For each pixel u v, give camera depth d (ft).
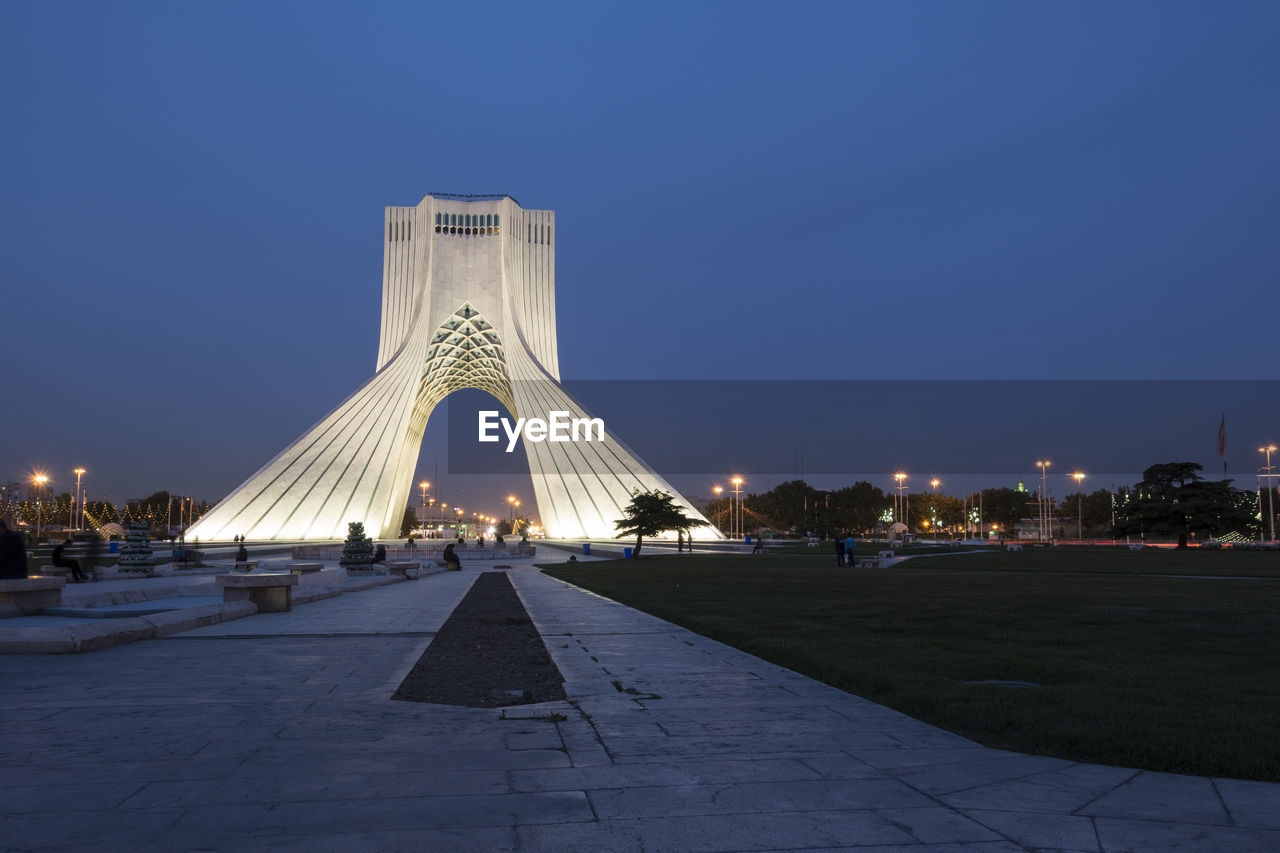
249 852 9.93
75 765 13.80
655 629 35.42
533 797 12.17
